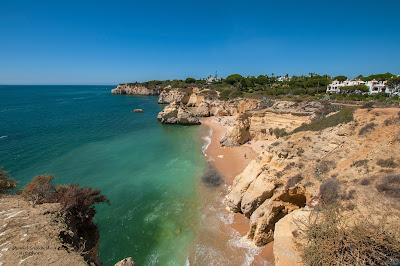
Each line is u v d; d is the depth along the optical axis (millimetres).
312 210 15023
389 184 15250
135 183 34406
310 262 11414
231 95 93750
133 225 24938
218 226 24422
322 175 20266
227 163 41344
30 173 37000
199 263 20078
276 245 13953
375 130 22156
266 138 49469
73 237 12953
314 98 59750
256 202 23828
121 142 56375
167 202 29344
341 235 11445
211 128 71375
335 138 23828
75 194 15453
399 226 12102
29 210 13812
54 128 70250
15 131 65125
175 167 40344
